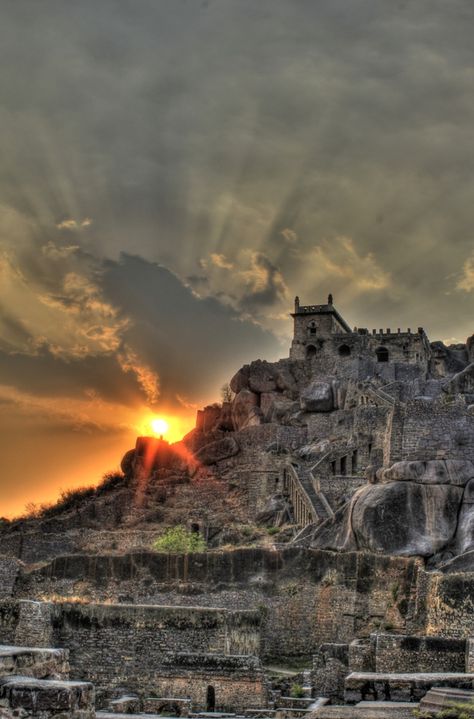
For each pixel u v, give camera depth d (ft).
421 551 238.27
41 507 424.87
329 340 463.42
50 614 162.20
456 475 256.32
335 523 259.39
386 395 360.89
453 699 118.11
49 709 86.12
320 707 128.06
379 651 147.64
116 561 205.26
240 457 389.80
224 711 147.02
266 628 189.16
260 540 299.17
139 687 155.94
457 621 161.99
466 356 487.20
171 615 160.76
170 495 385.70
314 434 384.27
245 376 442.91
